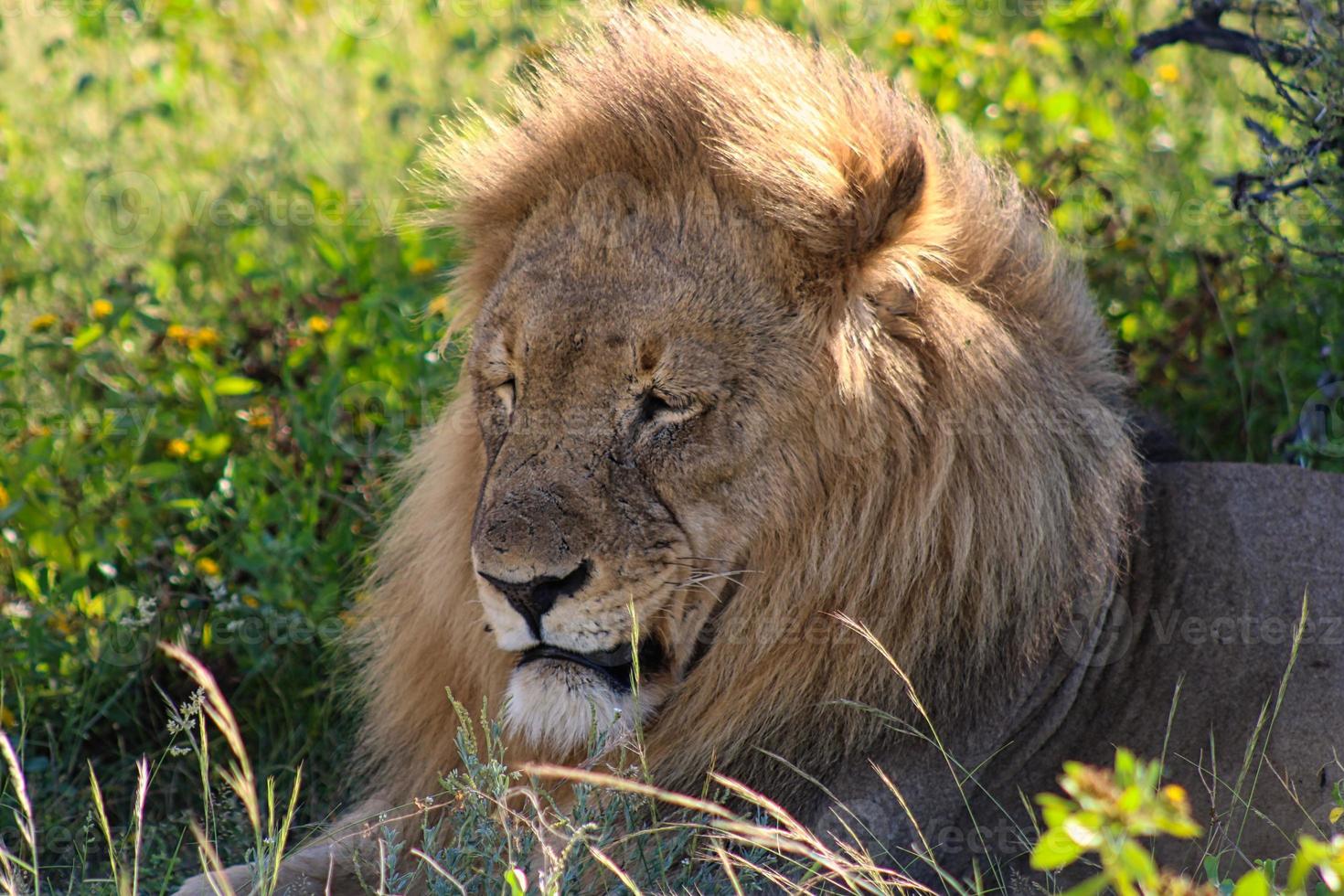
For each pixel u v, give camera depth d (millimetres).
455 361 9516
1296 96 10523
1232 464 7438
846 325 6586
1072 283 7676
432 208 8281
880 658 6609
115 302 10602
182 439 10086
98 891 7227
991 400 6660
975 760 6715
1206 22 10719
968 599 6664
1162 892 4395
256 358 10688
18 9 17656
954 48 13594
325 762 9008
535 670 6535
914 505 6617
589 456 6504
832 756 6664
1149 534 7262
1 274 12484
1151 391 10477
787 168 6641
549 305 6672
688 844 6438
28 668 8914
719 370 6512
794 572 6664
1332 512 7156
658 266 6633
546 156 7258
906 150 6559
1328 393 10133
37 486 9375
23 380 10938
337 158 14469
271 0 17688
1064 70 14430
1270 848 6469
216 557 9680
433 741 7430
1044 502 6645
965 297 6879
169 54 16766
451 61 15805
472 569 7078
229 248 12258
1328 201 9633
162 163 14719
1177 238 11562
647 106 6961
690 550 6578
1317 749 6555
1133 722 6840
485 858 6195
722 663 6723
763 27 7609
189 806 8680
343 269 11070
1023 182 11305
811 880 5809
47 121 15648
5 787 8367
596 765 6652
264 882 6520
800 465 6613
